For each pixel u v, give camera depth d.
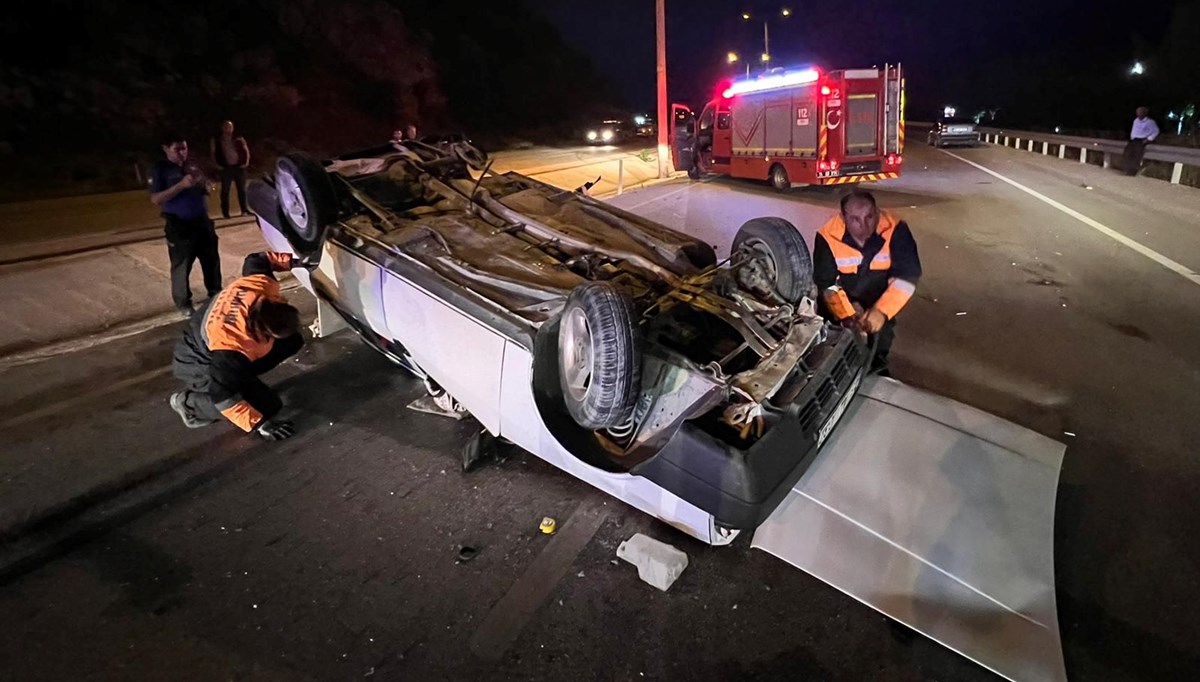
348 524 3.48
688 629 2.85
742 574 3.16
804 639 2.79
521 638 2.80
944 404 4.09
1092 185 14.86
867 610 2.95
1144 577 3.08
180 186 5.84
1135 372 5.07
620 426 3.28
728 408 3.09
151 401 4.70
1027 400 4.66
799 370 3.42
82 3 20.38
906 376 5.02
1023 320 6.16
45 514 3.49
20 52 18.70
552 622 2.88
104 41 20.66
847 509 3.37
